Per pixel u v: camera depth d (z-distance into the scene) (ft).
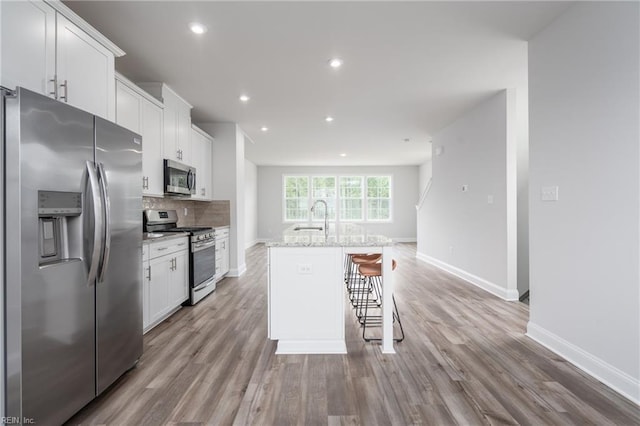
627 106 6.18
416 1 7.35
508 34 8.75
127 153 6.97
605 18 6.63
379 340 9.06
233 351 8.41
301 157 29.04
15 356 4.56
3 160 4.54
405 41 9.08
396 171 34.47
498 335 9.34
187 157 13.87
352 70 10.92
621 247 6.34
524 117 14.15
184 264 12.00
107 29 8.37
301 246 8.32
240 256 18.07
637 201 6.03
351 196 34.50
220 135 17.33
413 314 11.21
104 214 5.92
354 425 5.48
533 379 6.91
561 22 7.89
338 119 16.70
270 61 10.23
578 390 6.47
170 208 14.43
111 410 5.89
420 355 8.11
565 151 7.78
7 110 4.54
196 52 9.61
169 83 11.89
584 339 7.27
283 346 8.33
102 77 7.27
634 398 6.08
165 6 7.42
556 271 8.12
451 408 5.92
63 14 6.15
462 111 15.48
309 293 8.36
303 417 5.69
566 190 7.75
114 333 6.55
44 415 4.94
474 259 15.28
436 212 19.93
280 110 15.14
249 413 5.81
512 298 12.76
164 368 7.48
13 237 4.55
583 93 7.22
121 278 6.76
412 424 5.49
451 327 9.98
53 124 5.07
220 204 17.34
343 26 8.32
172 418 5.66
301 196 34.37
